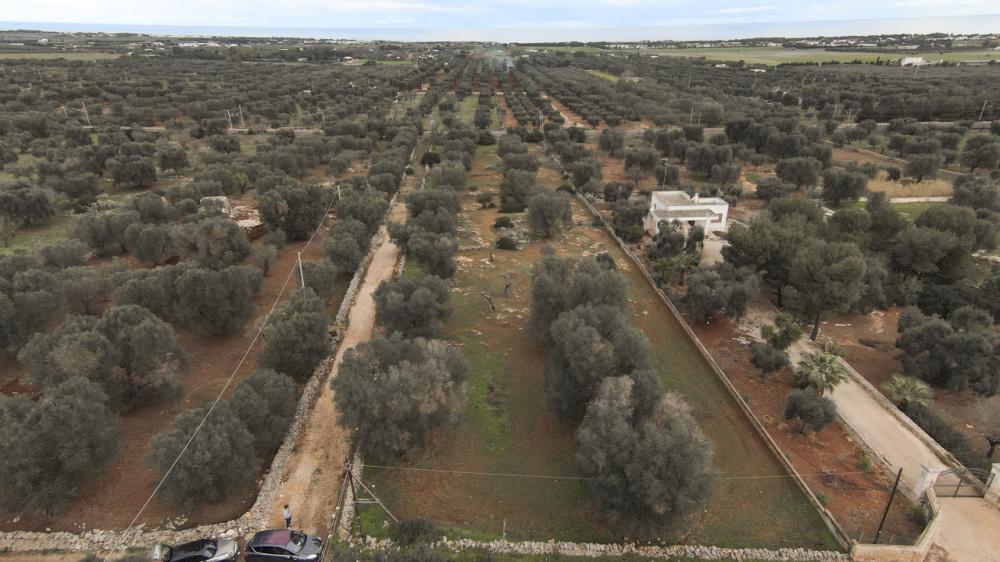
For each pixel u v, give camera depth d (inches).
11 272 1861.5
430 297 1776.6
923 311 2034.9
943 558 1048.8
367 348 1378.0
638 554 1082.1
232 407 1234.6
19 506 1117.1
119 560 937.5
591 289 1779.0
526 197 3388.3
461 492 1247.5
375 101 6983.3
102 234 2469.2
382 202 2920.8
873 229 2452.0
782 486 1259.8
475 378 1664.6
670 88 7652.6
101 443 1169.4
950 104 5580.7
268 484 1224.2
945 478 1203.2
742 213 3250.5
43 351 1389.0
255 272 2027.6
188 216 2642.7
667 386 1633.9
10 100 5526.6
